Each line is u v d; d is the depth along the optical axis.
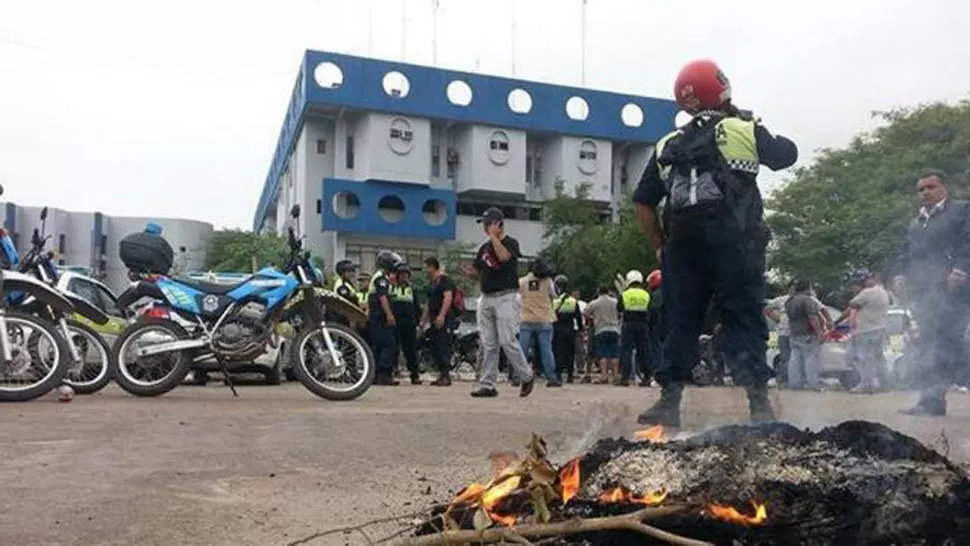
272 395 10.05
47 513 3.68
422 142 47.16
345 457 5.22
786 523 2.35
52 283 9.41
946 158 31.16
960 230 7.53
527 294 13.02
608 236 43.09
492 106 48.62
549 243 46.78
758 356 4.98
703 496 2.41
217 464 4.93
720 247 4.90
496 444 5.78
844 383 14.03
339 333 9.45
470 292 40.94
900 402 8.76
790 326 14.22
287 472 4.71
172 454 5.25
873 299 12.44
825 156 36.38
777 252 34.00
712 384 5.56
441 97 47.56
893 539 2.35
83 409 7.73
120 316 12.45
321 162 47.84
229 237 60.12
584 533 2.47
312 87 45.38
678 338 5.13
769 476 2.44
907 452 2.60
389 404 8.84
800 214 34.47
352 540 3.31
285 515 3.72
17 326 8.41
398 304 13.62
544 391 12.03
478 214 49.97
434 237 47.50
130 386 9.19
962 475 2.49
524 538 2.42
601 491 2.58
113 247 58.72
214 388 11.80
